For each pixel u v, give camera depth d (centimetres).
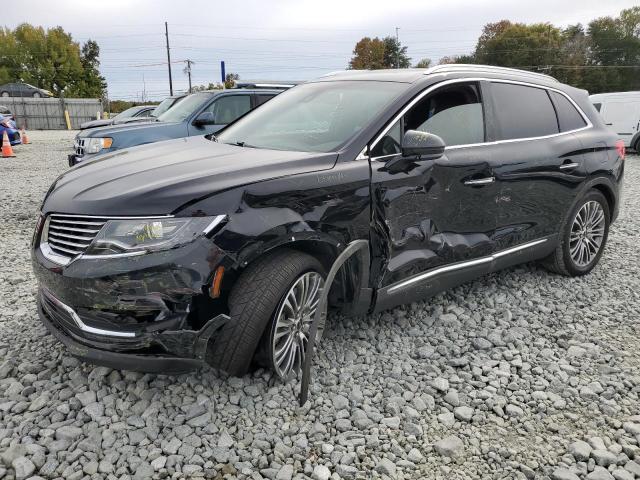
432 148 318
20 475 235
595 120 498
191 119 852
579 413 293
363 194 314
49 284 277
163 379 304
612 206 507
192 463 246
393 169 331
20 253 545
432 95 369
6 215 724
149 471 240
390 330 377
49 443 255
